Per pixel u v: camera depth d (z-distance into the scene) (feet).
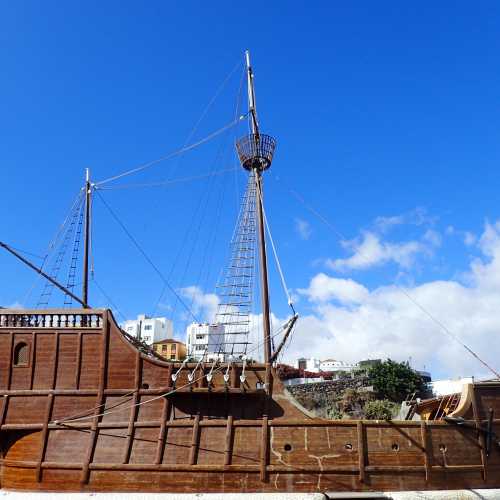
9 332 73.00
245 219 93.81
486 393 74.38
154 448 66.95
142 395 69.77
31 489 65.98
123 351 71.92
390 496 66.13
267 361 77.05
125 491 65.00
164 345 259.60
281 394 72.95
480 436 71.82
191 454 66.33
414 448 69.21
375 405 170.71
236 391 69.36
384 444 68.80
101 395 69.87
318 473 66.64
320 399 184.85
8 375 71.26
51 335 72.79
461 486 69.15
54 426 68.39
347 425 69.00
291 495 64.80
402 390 200.13
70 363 71.61
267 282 86.17
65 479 65.87
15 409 69.82
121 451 66.80
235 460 66.49
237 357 78.18
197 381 71.41
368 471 67.15
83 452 66.95
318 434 68.28
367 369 233.96
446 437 70.90
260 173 95.04
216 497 64.03
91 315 73.87
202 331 197.77
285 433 68.13
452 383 202.90
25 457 67.41
